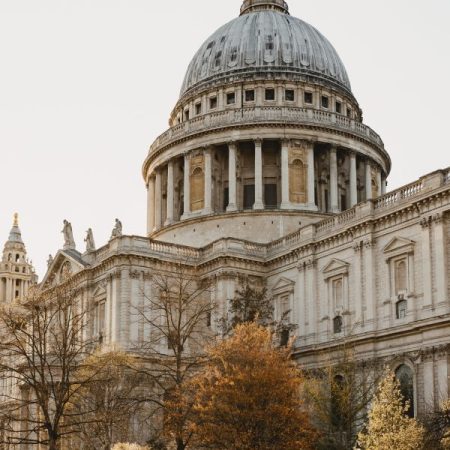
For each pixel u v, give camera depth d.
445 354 73.88
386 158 127.38
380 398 63.25
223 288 95.69
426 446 55.38
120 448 68.12
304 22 134.62
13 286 177.62
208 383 61.75
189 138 119.38
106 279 97.44
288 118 116.56
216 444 58.97
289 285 94.50
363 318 83.69
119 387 81.69
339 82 128.12
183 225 115.12
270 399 59.53
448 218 76.81
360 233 85.81
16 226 184.12
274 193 116.94
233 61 125.94
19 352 66.12
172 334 67.19
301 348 89.62
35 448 90.38
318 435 61.97
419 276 78.81
